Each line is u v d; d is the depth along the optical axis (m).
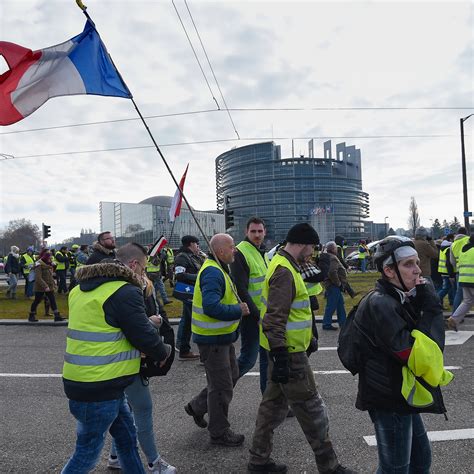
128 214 70.25
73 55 4.25
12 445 3.96
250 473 3.32
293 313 3.16
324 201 124.00
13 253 15.71
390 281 2.39
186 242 7.00
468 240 8.80
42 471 3.48
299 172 123.50
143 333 2.64
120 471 3.51
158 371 3.16
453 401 4.69
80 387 2.58
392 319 2.22
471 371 5.73
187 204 4.04
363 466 3.41
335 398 4.93
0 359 7.12
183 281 6.73
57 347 7.95
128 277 2.77
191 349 7.69
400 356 2.19
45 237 21.23
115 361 2.63
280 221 122.12
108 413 2.62
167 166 3.93
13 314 11.62
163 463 3.33
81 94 4.22
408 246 2.34
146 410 3.26
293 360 3.13
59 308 12.70
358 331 2.40
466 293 8.03
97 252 5.70
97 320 2.63
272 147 124.44
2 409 4.89
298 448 3.75
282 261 3.22
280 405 3.35
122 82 4.07
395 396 2.25
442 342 2.25
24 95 4.23
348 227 127.81
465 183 22.98
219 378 3.84
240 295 4.44
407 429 2.31
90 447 2.62
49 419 4.59
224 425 3.86
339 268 8.70
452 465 3.34
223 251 4.03
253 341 4.58
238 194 129.25
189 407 4.16
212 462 3.57
